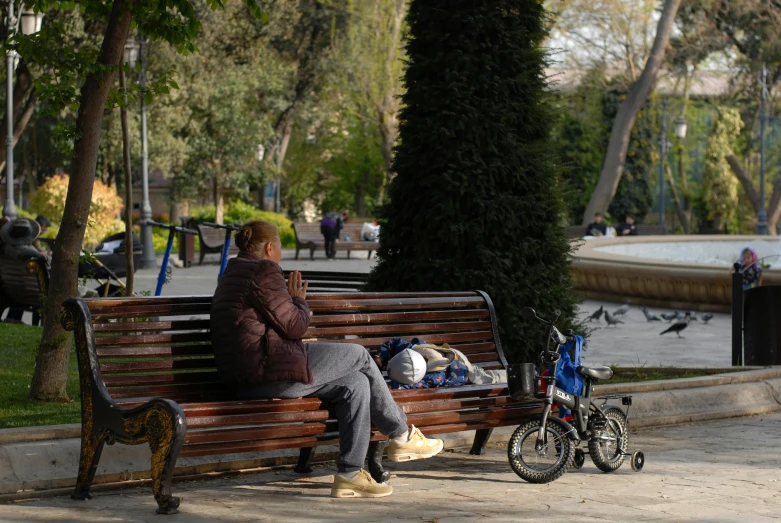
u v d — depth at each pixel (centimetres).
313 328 644
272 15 4406
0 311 1428
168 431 519
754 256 1766
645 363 1220
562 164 909
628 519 541
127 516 532
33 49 769
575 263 2308
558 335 666
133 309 582
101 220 3088
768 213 5259
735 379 963
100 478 604
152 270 2755
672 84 4975
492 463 701
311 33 5406
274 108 5278
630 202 5797
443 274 862
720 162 5647
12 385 845
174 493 594
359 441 588
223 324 580
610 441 671
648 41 4466
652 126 5591
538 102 897
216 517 534
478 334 732
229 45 4453
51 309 770
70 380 896
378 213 907
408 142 886
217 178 4719
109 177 4712
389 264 901
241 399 589
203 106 4353
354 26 4369
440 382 665
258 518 534
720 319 1948
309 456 657
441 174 861
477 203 859
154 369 585
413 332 694
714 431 841
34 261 1139
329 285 942
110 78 747
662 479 653
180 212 5453
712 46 4541
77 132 748
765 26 4591
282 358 575
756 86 4900
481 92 870
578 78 4591
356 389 589
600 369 667
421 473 666
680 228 5912
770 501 591
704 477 659
